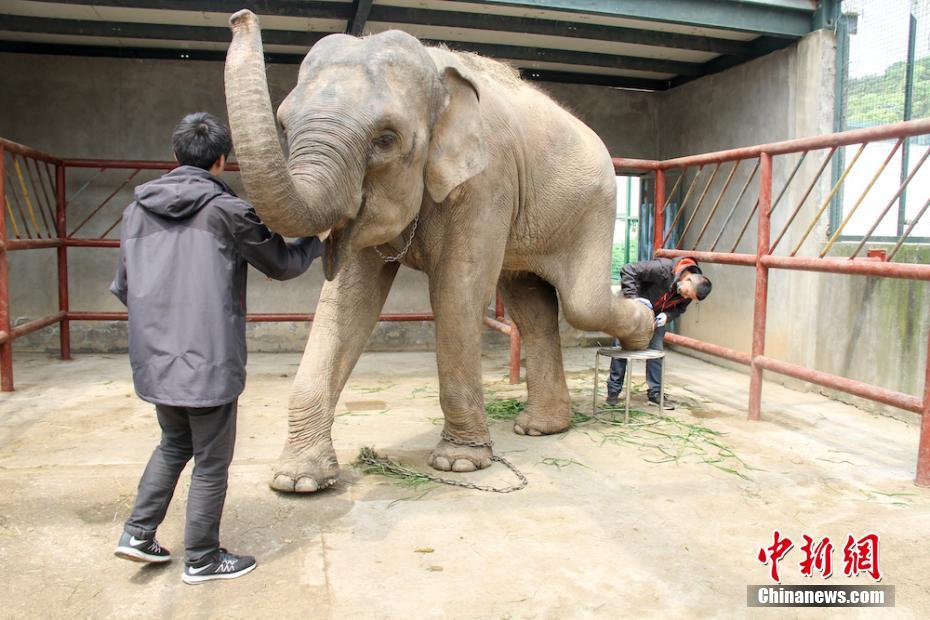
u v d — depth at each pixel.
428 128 3.27
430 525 3.30
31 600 2.62
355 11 5.77
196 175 2.66
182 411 2.68
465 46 7.00
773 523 3.42
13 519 3.27
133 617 2.53
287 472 3.58
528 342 4.88
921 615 2.65
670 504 3.62
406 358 7.68
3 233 5.61
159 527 3.21
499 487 3.79
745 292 7.15
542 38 6.80
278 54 7.42
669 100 8.31
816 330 6.23
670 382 6.64
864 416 5.48
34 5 5.91
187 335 2.55
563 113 4.64
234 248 2.65
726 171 7.37
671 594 2.74
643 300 5.27
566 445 4.55
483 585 2.78
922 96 5.31
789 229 6.50
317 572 2.86
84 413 5.15
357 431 4.78
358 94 2.90
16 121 7.30
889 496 3.81
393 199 3.16
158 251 2.60
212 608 2.59
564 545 3.13
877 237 5.74
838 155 6.08
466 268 3.78
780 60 6.59
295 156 2.71
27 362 7.03
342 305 3.75
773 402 5.87
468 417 4.00
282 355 7.70
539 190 4.32
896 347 5.45
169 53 7.40
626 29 6.49
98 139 7.43
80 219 7.45
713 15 5.92
